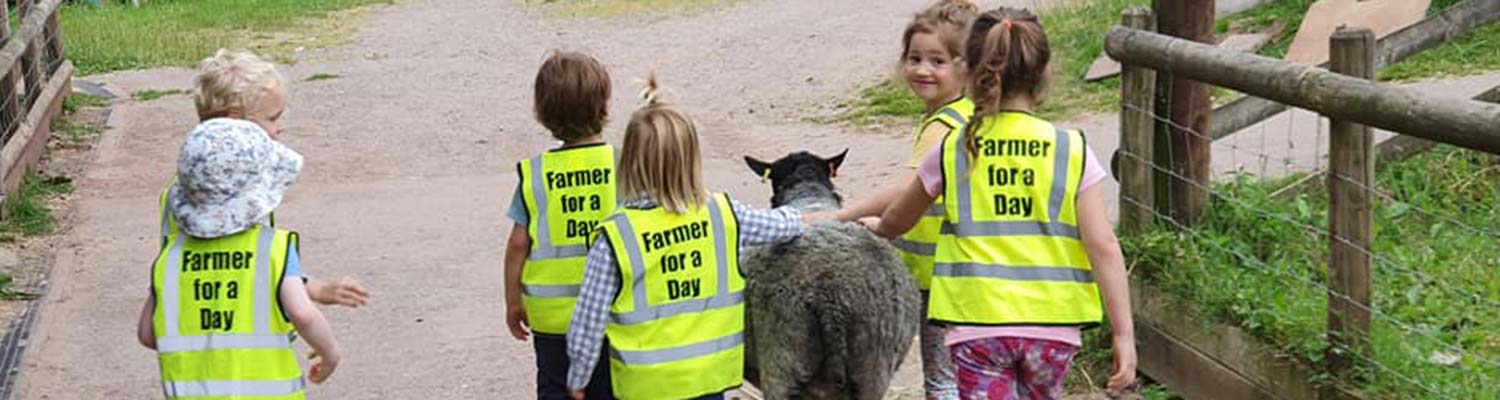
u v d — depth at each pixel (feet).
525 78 51.55
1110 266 14.97
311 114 45.98
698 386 15.46
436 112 45.93
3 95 35.94
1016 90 15.30
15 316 25.89
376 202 34.60
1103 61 39.32
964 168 15.34
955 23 17.38
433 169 38.47
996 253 15.23
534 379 22.35
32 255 29.94
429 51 58.65
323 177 37.70
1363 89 16.66
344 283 14.94
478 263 28.89
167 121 44.37
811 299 16.60
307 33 64.64
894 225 16.12
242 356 14.48
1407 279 19.70
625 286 15.15
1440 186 23.95
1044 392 15.56
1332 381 17.54
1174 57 19.76
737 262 15.66
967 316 15.28
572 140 16.75
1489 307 19.07
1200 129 20.93
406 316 25.61
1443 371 17.11
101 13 72.08
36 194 34.73
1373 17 34.24
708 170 36.04
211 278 14.53
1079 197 15.12
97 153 39.96
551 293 16.63
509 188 35.60
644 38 58.18
